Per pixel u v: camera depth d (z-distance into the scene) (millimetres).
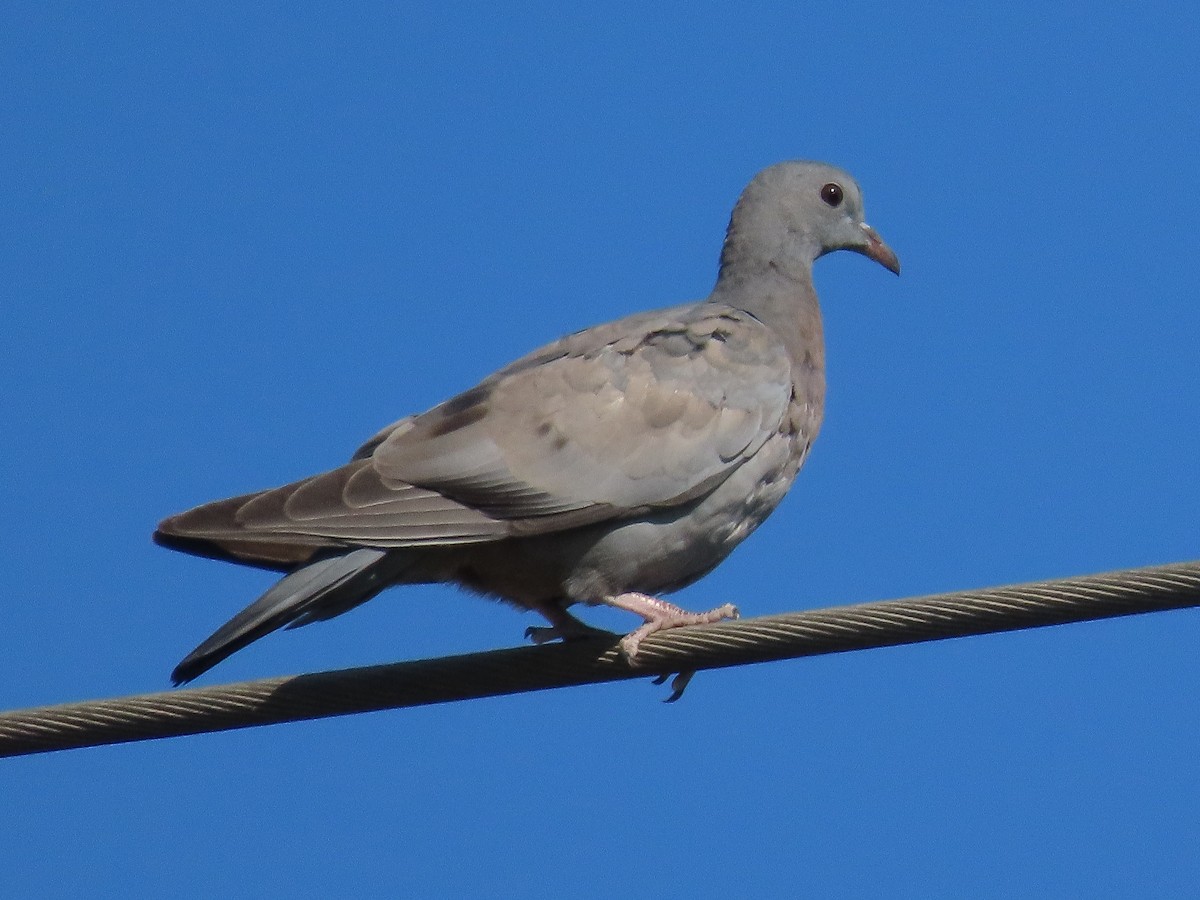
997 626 10234
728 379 13773
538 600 13484
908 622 10422
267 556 12297
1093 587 10055
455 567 13102
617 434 13211
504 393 13195
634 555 13234
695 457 13352
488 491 12727
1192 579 9906
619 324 14016
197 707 10773
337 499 12125
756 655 10883
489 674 11031
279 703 10844
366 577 12562
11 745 10742
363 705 10977
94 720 10711
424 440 12727
